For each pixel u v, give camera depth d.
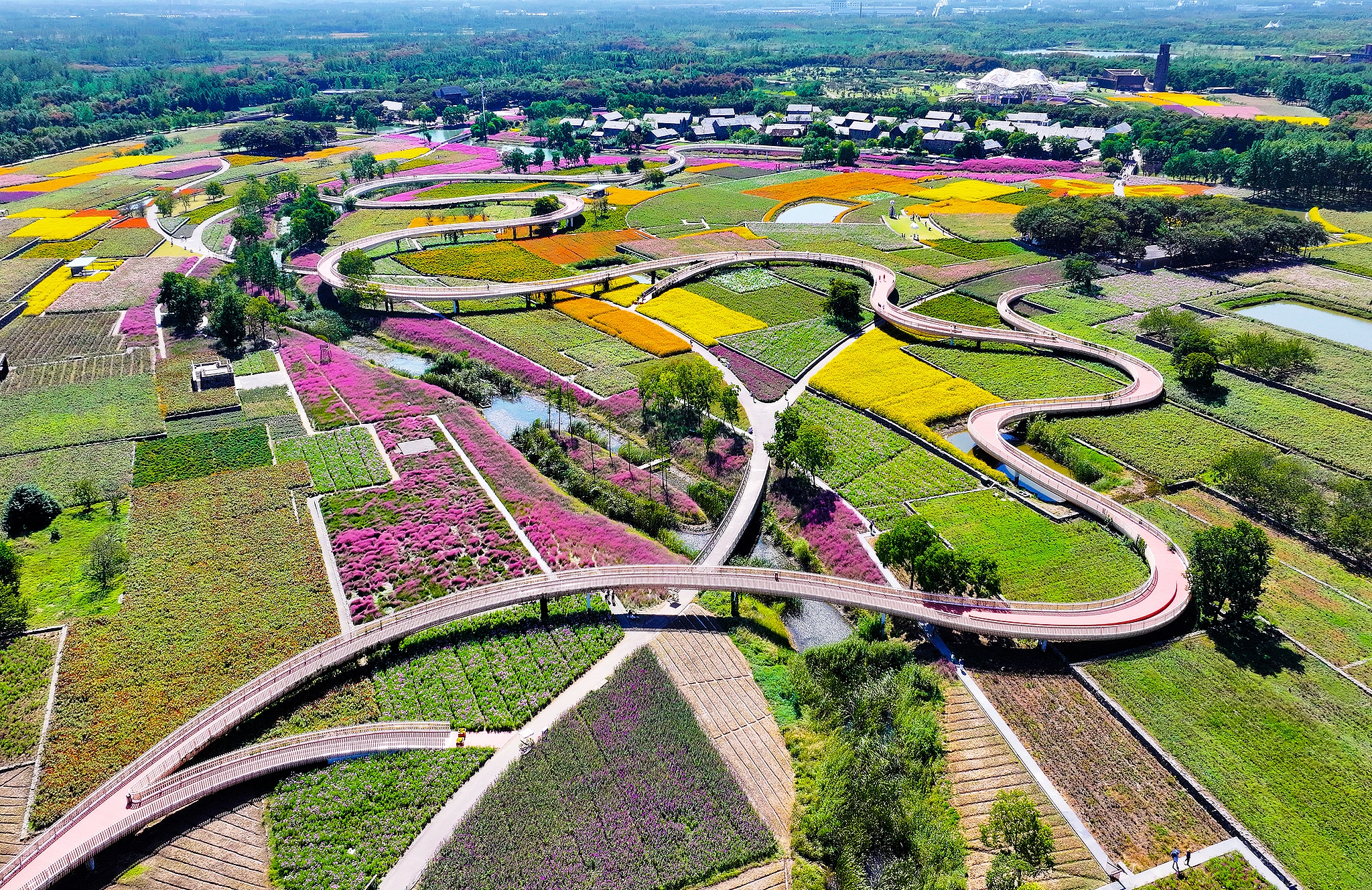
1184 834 66.31
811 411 130.00
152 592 91.31
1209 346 133.62
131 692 78.56
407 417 130.50
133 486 110.38
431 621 84.81
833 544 101.81
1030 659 83.81
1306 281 172.38
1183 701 77.38
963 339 151.62
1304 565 94.19
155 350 151.12
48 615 87.88
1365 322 154.50
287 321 165.50
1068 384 134.00
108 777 70.44
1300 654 82.31
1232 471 105.75
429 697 79.25
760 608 93.88
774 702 79.69
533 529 104.31
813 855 65.62
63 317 164.00
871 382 136.00
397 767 71.88
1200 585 85.38
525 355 152.12
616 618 90.31
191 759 72.06
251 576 94.06
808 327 158.38
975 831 67.00
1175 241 181.75
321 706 78.00
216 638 85.19
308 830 66.62
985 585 87.62
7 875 60.66
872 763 70.75
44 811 67.56
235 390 136.50
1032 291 170.12
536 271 190.25
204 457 117.38
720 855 65.12
